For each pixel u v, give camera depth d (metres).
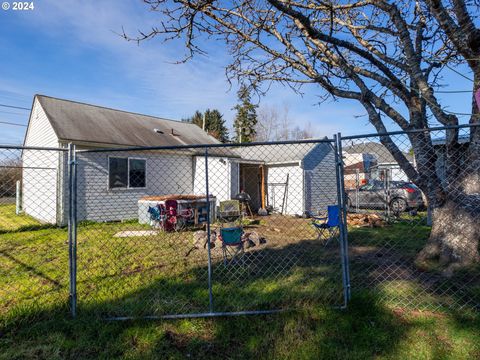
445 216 4.15
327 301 3.17
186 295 3.52
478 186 3.99
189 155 13.45
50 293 3.61
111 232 8.10
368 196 12.58
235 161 12.97
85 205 10.05
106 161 10.59
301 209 12.77
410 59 4.14
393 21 4.21
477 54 3.54
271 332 2.62
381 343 2.42
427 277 3.85
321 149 14.19
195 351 2.39
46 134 10.80
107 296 3.49
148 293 3.58
